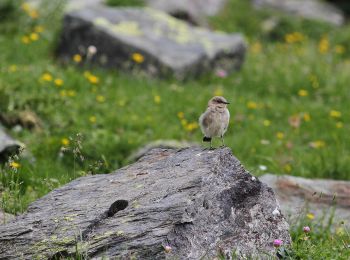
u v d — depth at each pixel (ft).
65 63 67.21
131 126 52.65
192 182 28.12
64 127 49.83
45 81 56.59
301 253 28.81
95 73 64.64
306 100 66.59
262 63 76.89
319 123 59.98
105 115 53.78
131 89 61.21
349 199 39.70
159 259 25.45
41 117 50.55
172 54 67.56
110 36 66.85
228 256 26.68
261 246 27.81
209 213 27.27
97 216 27.84
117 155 47.16
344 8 110.83
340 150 53.57
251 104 61.16
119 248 26.08
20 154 37.29
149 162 32.30
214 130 35.88
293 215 36.94
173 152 32.83
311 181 41.55
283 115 61.21
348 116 62.18
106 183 31.04
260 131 56.34
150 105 57.88
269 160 48.03
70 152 45.24
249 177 29.07
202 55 68.74
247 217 28.12
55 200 30.32
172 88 62.80
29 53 67.46
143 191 28.91
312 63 77.92
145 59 66.23
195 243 26.32
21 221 28.76
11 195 34.86
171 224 26.32
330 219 36.35
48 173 40.81
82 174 37.68
